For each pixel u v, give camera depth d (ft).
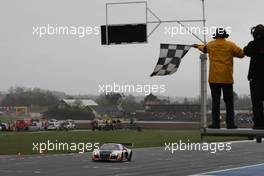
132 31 38.73
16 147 350.23
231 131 36.11
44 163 240.53
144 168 221.25
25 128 638.94
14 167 215.92
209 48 37.17
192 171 209.56
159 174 193.36
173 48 37.47
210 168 226.79
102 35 38.70
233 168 227.40
